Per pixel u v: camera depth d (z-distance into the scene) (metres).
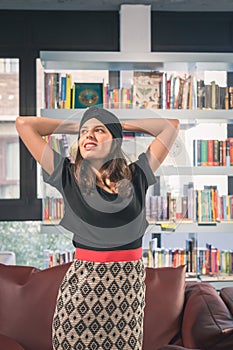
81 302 1.73
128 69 4.91
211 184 5.26
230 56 4.65
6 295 2.89
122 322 1.73
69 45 5.08
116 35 5.09
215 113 4.67
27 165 5.07
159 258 4.62
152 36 5.12
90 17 5.07
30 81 5.06
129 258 1.75
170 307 2.87
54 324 1.80
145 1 4.75
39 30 5.06
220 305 2.74
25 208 5.07
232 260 4.72
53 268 2.99
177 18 5.12
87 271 1.74
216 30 5.17
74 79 5.15
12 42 5.04
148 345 2.80
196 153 4.74
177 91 4.71
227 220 4.70
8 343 2.62
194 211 4.56
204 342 2.47
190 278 4.63
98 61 4.60
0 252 4.80
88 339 1.73
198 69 4.93
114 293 1.72
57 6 4.90
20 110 5.07
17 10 5.02
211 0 4.75
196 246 4.67
